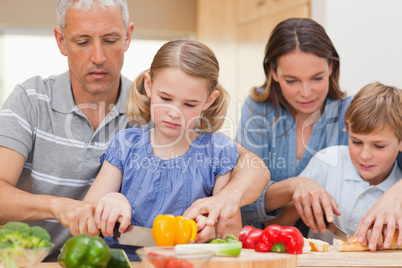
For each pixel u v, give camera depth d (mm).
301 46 1577
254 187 1356
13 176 1433
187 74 1266
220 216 1228
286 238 1148
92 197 1366
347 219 1684
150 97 1375
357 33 2443
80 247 928
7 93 4227
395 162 1720
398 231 1403
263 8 3211
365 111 1575
